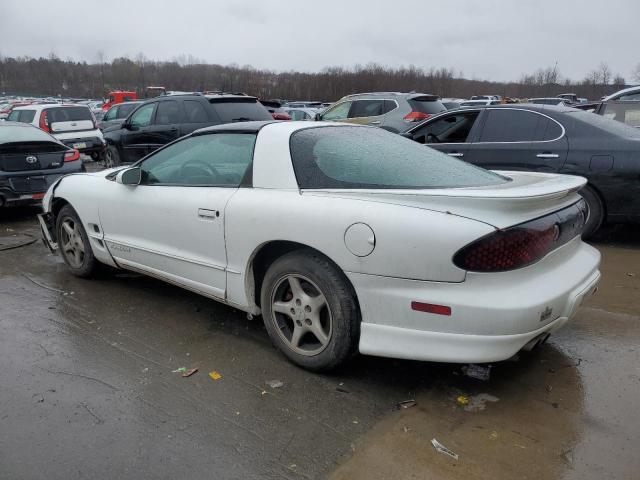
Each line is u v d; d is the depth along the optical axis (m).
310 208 2.91
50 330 3.72
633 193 5.40
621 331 3.65
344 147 3.27
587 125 5.64
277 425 2.62
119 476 2.28
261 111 9.31
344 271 2.79
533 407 2.76
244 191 3.30
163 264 3.89
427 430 2.58
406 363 3.22
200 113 8.89
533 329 2.53
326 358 2.97
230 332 3.68
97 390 2.94
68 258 4.91
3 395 2.88
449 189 2.80
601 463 2.33
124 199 4.11
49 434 2.56
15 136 7.72
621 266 5.12
